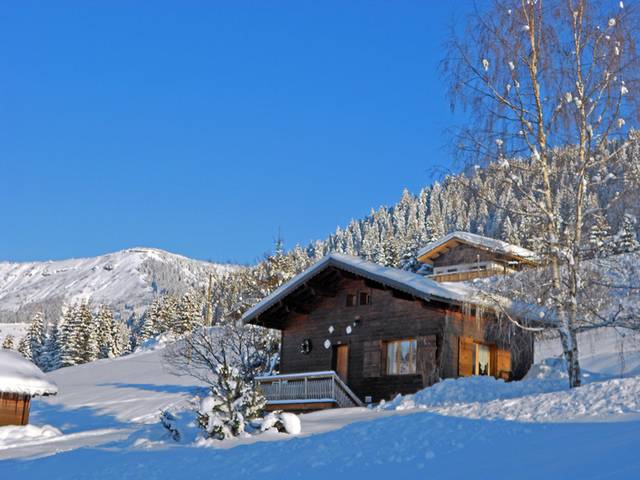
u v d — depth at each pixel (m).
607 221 19.14
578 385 18.91
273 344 38.16
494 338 27.75
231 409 19.00
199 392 36.88
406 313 27.56
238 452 15.61
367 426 15.98
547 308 19.80
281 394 27.91
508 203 20.16
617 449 9.89
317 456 13.59
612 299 18.98
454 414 15.65
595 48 19.66
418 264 85.50
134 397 39.97
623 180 18.88
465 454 11.71
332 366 29.48
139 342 109.31
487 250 22.88
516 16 20.11
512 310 20.45
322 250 166.38
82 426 31.84
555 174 19.92
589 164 19.41
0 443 24.72
